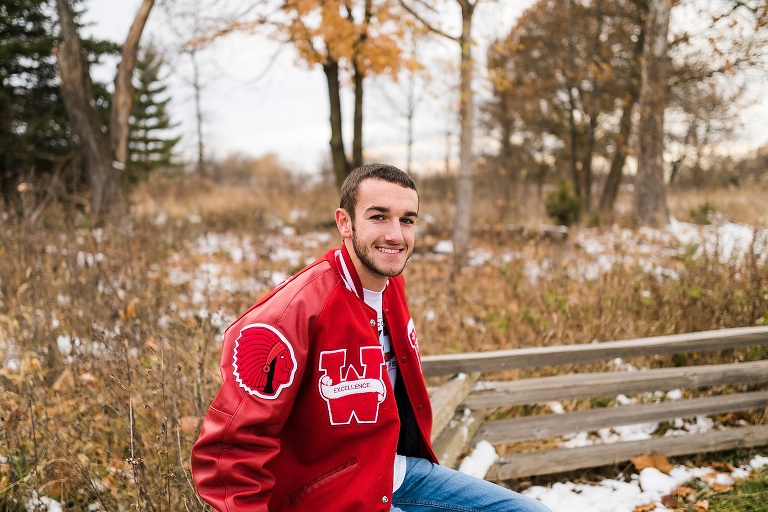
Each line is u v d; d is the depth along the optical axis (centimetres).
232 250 902
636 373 326
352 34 1056
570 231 1052
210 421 155
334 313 165
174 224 1045
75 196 862
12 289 445
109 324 373
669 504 289
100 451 271
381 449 169
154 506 225
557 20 1831
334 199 1518
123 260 528
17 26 1419
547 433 312
